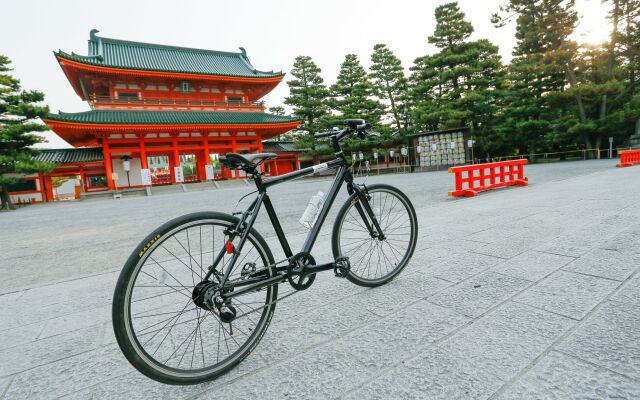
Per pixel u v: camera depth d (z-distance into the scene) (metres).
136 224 7.21
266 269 1.64
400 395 1.19
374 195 2.34
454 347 1.46
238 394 1.29
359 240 3.72
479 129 28.75
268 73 35.91
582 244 2.82
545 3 23.20
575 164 17.86
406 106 34.34
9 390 1.42
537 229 3.51
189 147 28.84
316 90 34.56
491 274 2.31
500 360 1.34
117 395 1.35
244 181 27.47
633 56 22.78
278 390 1.29
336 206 7.28
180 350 1.65
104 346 1.79
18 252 4.85
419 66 31.92
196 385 1.39
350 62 35.62
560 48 22.17
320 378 1.33
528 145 26.98
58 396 1.37
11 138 20.27
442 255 2.87
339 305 2.02
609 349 1.35
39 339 1.90
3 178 19.39
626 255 2.44
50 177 27.88
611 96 22.92
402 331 1.64
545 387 1.17
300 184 19.73
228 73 33.47
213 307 1.45
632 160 13.42
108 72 25.92
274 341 1.66
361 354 1.48
